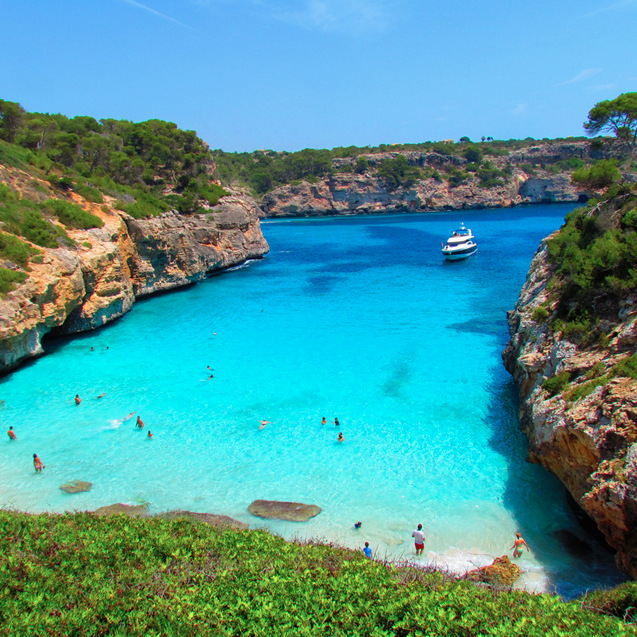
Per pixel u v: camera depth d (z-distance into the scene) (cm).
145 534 1593
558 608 1139
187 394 3045
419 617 1109
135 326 4550
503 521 1858
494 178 17762
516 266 6775
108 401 2969
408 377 3186
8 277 3325
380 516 1914
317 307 5069
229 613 1156
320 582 1287
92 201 5303
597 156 18488
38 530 1597
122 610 1162
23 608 1166
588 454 1647
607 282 2181
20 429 2648
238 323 4562
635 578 1401
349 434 2533
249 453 2392
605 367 1848
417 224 13462
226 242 7631
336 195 18050
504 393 2894
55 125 7106
